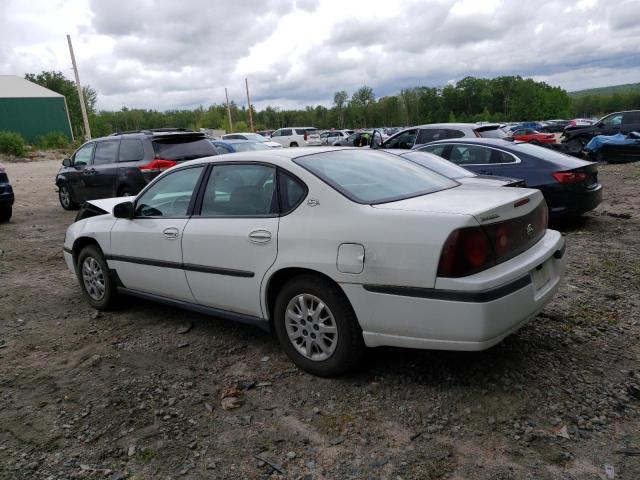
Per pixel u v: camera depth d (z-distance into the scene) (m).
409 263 3.12
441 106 125.44
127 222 4.92
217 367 3.98
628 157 17.41
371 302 3.28
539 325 4.32
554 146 18.58
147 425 3.25
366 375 3.69
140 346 4.44
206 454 2.95
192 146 10.77
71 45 33.94
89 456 2.97
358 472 2.74
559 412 3.13
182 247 4.33
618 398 3.24
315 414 3.28
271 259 3.71
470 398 3.33
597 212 9.35
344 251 3.34
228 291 4.08
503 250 3.21
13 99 53.50
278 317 3.81
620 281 5.39
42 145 48.16
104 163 11.08
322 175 3.68
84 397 3.62
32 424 3.31
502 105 125.12
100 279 5.36
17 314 5.39
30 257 8.03
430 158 7.34
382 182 3.85
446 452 2.85
